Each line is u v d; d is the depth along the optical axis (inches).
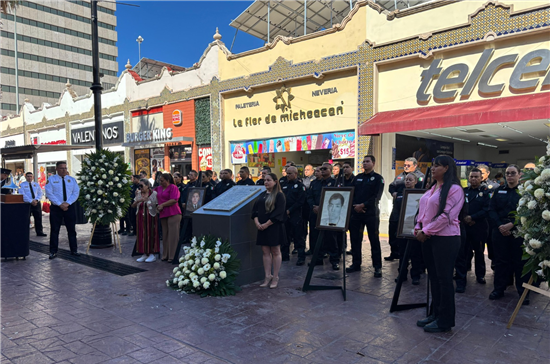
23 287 224.1
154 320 170.4
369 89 447.5
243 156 586.9
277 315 175.8
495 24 367.6
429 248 158.2
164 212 286.5
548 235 151.6
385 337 150.4
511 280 221.8
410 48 418.0
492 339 147.9
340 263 283.7
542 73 347.6
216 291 206.1
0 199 297.6
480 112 342.3
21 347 143.5
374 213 244.1
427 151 508.4
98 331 158.2
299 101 519.2
